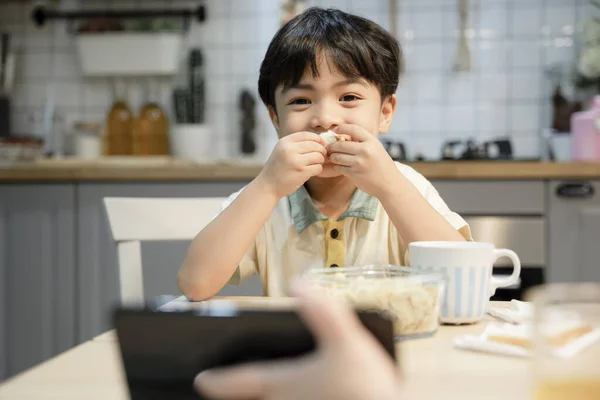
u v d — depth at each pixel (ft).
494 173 6.33
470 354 1.68
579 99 8.28
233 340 1.12
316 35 3.26
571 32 8.38
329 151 3.08
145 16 8.96
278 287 3.43
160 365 1.16
